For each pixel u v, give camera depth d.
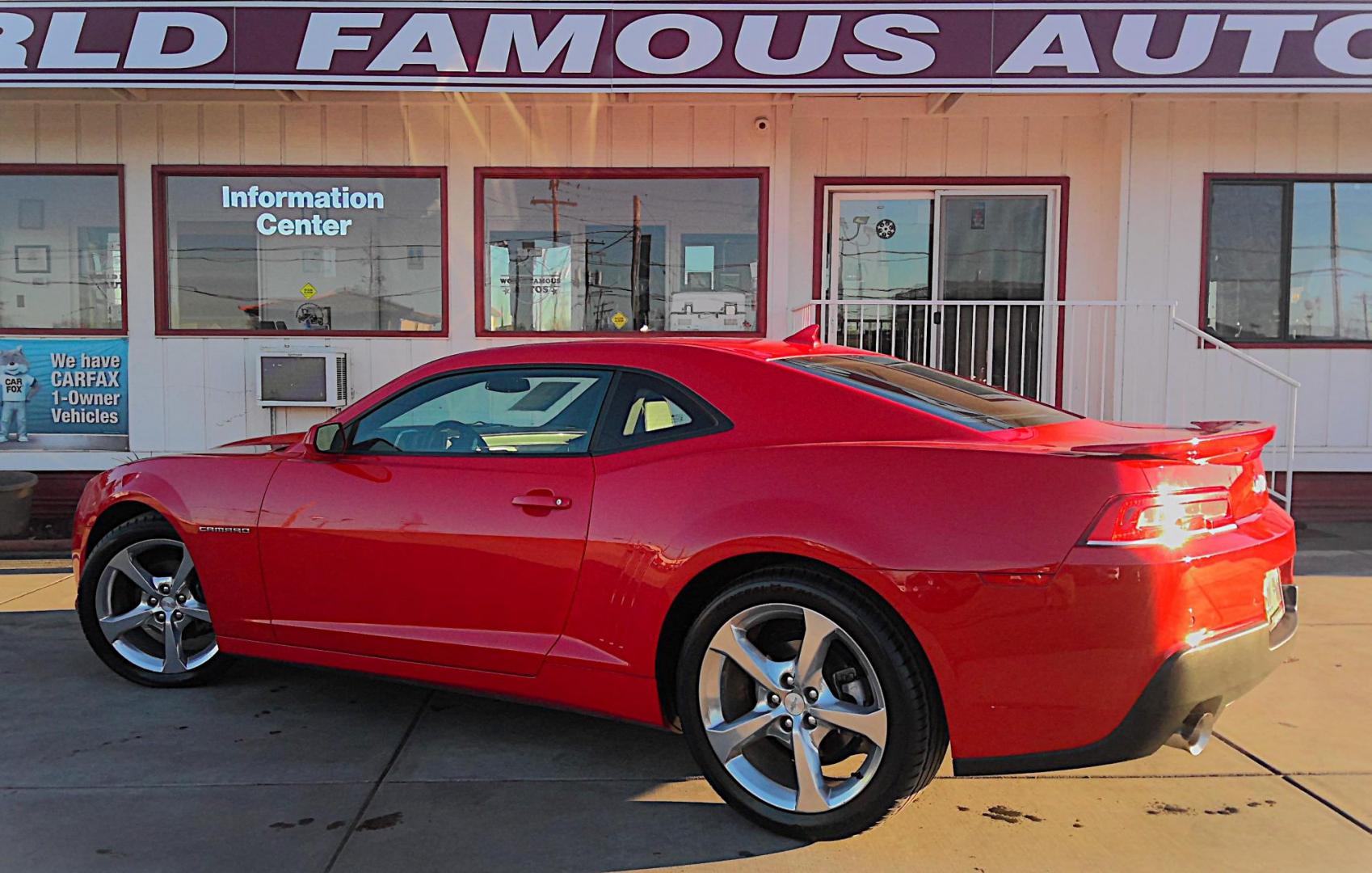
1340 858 3.11
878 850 3.16
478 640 3.73
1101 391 8.12
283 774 3.71
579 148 8.34
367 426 4.20
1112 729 2.86
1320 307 8.56
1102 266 8.75
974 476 3.04
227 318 8.43
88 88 7.30
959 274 8.95
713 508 3.32
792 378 3.51
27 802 3.47
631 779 3.69
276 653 4.21
